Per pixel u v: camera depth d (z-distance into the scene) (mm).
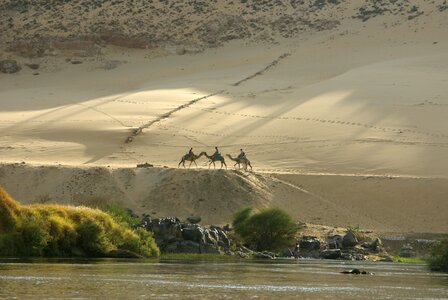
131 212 179125
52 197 194500
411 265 139750
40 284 81750
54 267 101188
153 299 74875
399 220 192500
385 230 186500
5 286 79125
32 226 120688
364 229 186250
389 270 123812
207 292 81438
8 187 199375
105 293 77375
